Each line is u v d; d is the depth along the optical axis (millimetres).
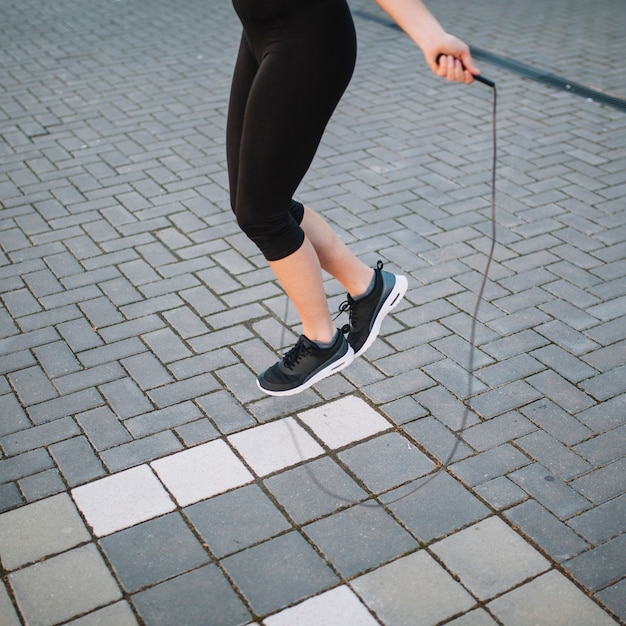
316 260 2379
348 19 2094
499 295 3797
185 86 6688
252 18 2037
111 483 2729
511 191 4828
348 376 3256
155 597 2307
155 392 3182
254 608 2268
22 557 2447
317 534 2518
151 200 4797
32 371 3320
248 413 3061
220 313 3693
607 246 4215
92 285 3934
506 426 2967
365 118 5965
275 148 2102
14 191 4930
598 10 8914
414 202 4711
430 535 2506
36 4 9281
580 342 3441
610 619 2219
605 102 6227
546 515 2572
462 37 7898
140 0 9469
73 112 6141
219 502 2646
